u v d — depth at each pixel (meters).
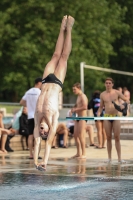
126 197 16.88
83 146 27.95
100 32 79.31
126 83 98.38
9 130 32.31
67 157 28.52
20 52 71.94
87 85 80.44
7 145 32.25
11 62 75.62
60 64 19.75
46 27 73.38
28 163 25.47
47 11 73.56
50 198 16.78
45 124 18.20
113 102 25.41
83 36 77.75
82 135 27.84
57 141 34.59
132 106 42.06
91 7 77.62
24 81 74.88
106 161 26.38
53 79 19.17
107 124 26.03
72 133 34.78
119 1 95.25
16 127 33.34
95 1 78.44
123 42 95.88
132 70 98.19
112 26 83.75
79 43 75.75
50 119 18.30
